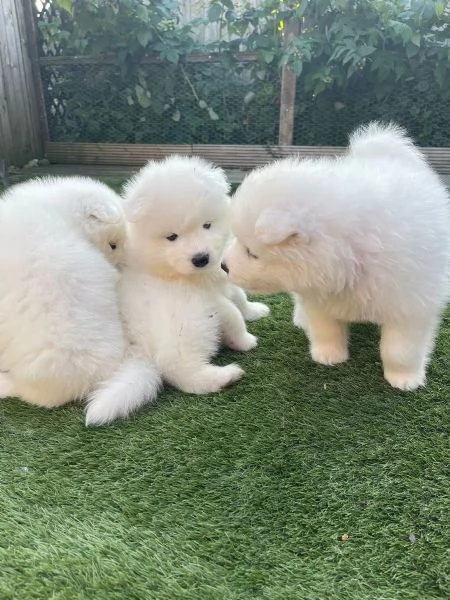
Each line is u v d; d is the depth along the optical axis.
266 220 0.41
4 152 1.36
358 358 0.57
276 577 0.33
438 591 0.32
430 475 0.41
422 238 0.44
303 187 0.42
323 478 0.41
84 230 0.55
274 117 1.36
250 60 1.32
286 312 0.69
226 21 1.31
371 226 0.43
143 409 0.50
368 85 1.26
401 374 0.51
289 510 0.38
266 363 0.57
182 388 0.52
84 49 1.38
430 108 1.25
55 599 0.31
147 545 0.35
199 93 1.38
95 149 1.46
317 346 0.57
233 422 0.47
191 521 0.37
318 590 0.32
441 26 1.17
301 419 0.48
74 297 0.48
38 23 1.40
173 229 0.54
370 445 0.44
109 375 0.50
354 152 0.57
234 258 0.46
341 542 0.36
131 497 0.40
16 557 0.34
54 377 0.48
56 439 0.46
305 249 0.42
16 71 1.38
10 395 0.52
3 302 0.48
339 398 0.50
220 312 0.56
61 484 0.41
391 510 0.38
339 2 1.17
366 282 0.44
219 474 0.42
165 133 1.44
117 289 0.54
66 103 1.47
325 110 1.31
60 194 0.56
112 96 1.43
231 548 0.35
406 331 0.48
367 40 1.19
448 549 0.35
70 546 0.35
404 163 0.54
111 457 0.44
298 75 1.25
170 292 0.54
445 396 0.50
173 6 1.36
